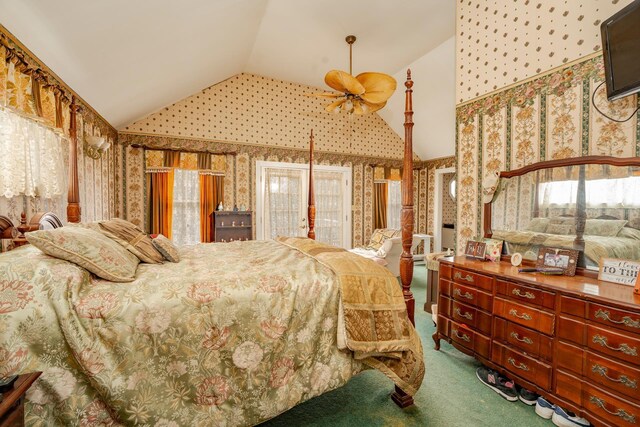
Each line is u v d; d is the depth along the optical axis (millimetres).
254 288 1457
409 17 3529
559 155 2205
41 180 2207
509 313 1941
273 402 1405
